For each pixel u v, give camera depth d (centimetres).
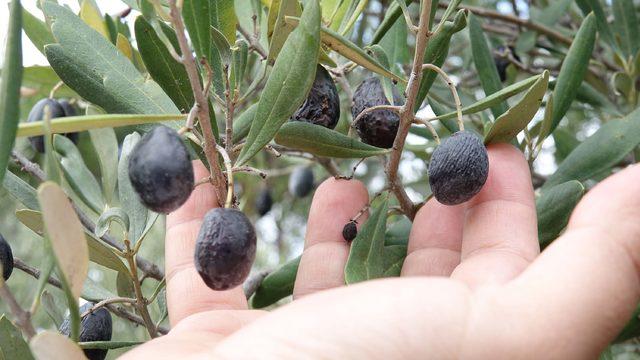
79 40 25
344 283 30
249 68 40
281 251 69
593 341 19
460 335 19
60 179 17
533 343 19
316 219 31
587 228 20
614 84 39
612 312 19
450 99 39
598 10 38
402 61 34
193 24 22
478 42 32
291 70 22
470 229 26
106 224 27
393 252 30
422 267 29
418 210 31
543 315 19
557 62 51
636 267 20
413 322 19
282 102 22
